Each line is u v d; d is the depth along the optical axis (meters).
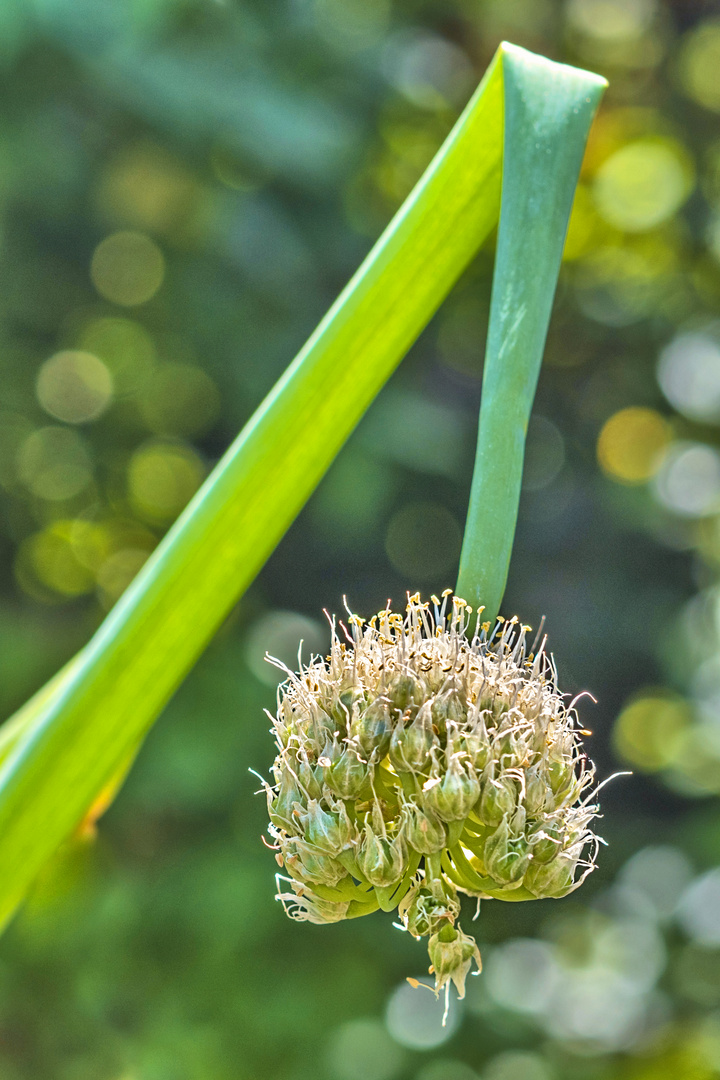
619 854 2.23
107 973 1.78
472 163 0.58
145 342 2.21
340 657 0.58
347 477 1.84
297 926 1.91
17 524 2.32
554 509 2.46
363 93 1.90
